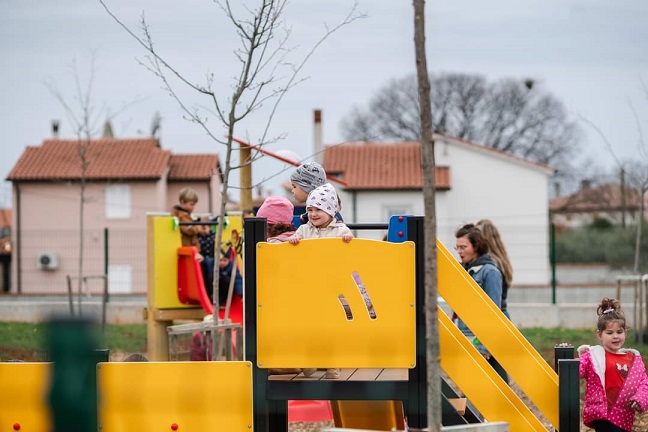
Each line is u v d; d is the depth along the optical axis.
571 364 7.83
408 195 54.97
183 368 7.79
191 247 15.00
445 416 7.73
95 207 56.78
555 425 7.99
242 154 15.41
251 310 7.64
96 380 7.88
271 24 10.77
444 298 8.14
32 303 24.52
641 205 23.95
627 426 8.22
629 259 45.78
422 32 6.23
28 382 7.95
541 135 71.69
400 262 7.50
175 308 15.44
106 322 24.08
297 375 8.06
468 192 57.09
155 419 7.82
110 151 58.78
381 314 7.50
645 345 18.56
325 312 7.56
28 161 57.38
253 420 7.69
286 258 7.60
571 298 33.97
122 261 39.75
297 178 9.30
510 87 71.81
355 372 8.21
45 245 48.03
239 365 7.70
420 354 7.48
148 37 10.94
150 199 56.97
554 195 71.50
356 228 8.40
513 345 8.06
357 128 73.06
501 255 10.59
